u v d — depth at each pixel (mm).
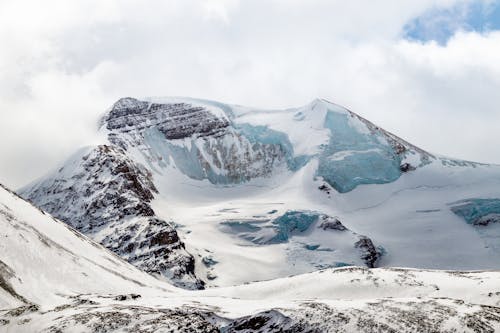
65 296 82625
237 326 73562
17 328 62156
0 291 72375
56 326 60750
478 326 68562
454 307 74938
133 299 83375
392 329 67125
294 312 72250
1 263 79562
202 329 61875
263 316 73438
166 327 59906
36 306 68000
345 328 67875
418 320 69438
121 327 60188
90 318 62031
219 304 88750
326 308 72875
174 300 89750
